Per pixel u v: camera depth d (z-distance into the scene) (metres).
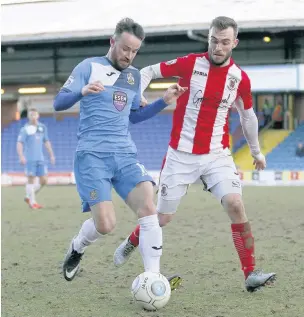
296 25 25.27
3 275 7.28
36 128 16.45
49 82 36.38
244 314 5.31
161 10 26.70
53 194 22.12
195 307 5.60
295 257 8.28
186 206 16.45
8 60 35.06
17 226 12.54
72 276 6.50
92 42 33.34
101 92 5.81
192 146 6.55
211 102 6.45
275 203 17.05
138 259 8.30
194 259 8.26
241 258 6.28
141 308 5.61
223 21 6.18
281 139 32.47
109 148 5.83
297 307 5.54
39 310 5.58
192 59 6.47
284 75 28.89
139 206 5.84
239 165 31.11
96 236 6.16
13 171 34.56
